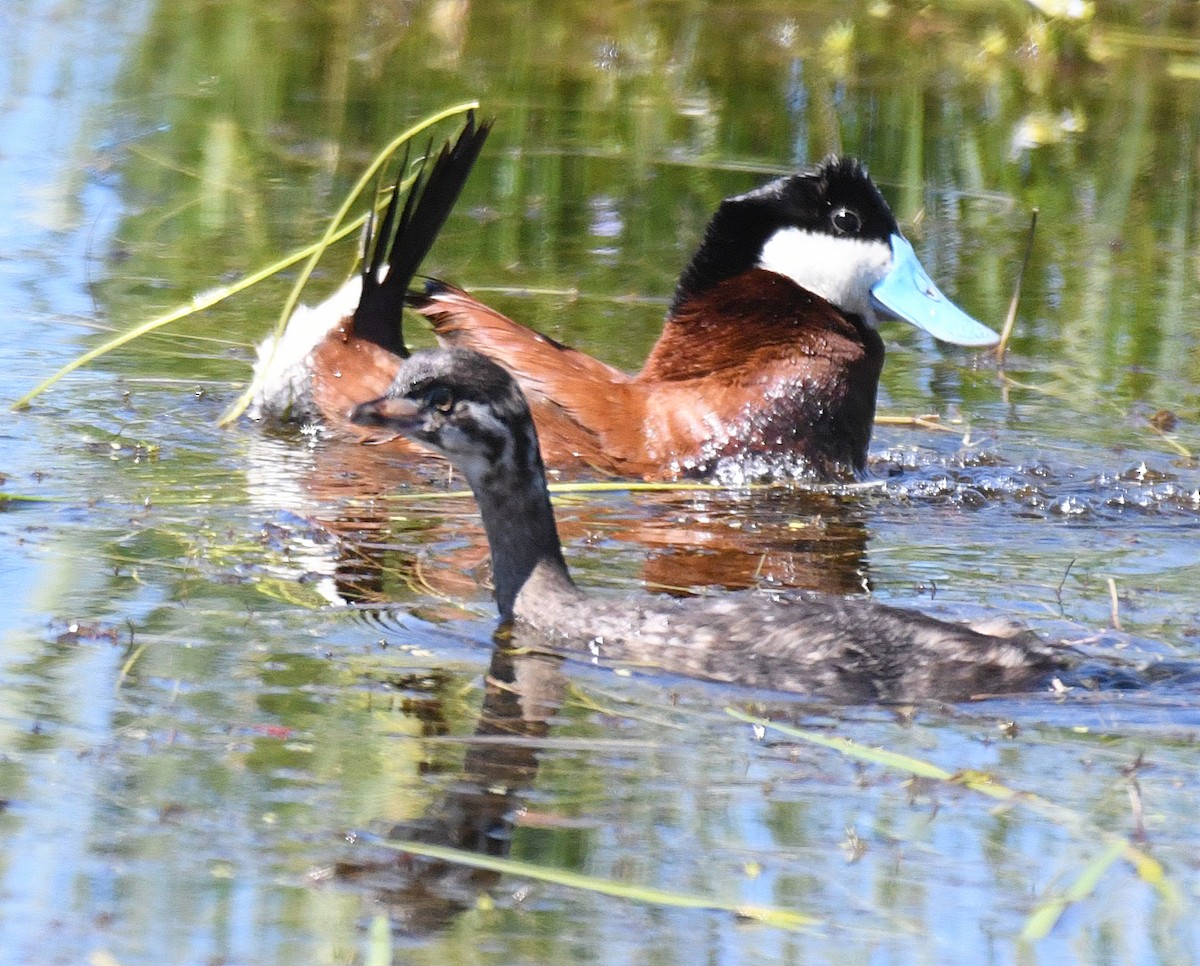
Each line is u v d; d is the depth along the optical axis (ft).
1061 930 23.32
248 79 79.20
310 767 26.99
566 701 29.78
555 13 92.38
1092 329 55.72
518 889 23.95
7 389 47.16
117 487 40.47
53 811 25.49
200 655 31.09
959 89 81.97
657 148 72.38
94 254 58.39
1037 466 44.91
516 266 59.93
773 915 23.39
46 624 32.19
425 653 31.68
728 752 27.99
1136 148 74.49
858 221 45.03
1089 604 34.94
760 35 90.12
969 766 27.55
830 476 44.21
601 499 41.73
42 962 21.94
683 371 45.03
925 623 31.73
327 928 22.91
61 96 75.66
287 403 45.88
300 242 60.54
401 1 92.89
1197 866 24.76
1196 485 43.52
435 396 33.71
